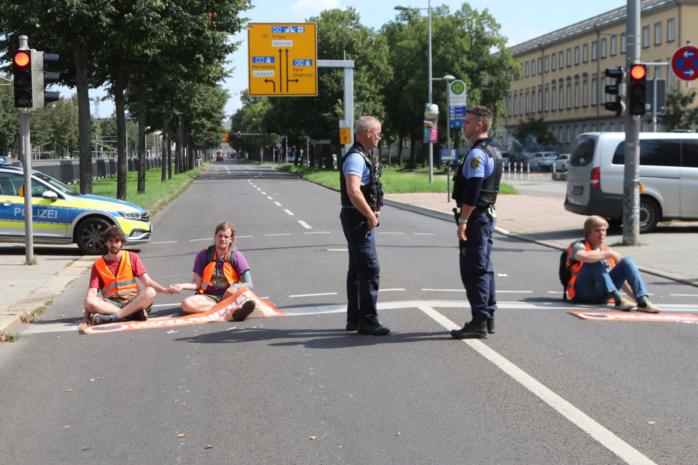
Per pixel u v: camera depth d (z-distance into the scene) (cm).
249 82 2698
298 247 1472
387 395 522
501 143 10625
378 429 455
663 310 830
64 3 2092
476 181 659
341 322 771
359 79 6894
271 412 491
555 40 8719
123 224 1452
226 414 488
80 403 519
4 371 607
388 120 8244
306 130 7019
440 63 7444
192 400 520
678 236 1572
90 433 459
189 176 6544
